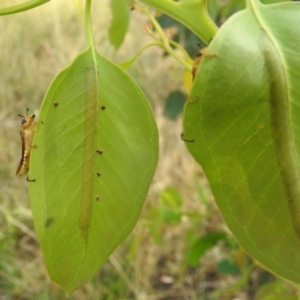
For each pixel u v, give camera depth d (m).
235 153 0.10
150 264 0.49
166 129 0.60
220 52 0.10
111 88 0.11
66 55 0.63
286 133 0.10
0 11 0.12
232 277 0.48
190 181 0.54
